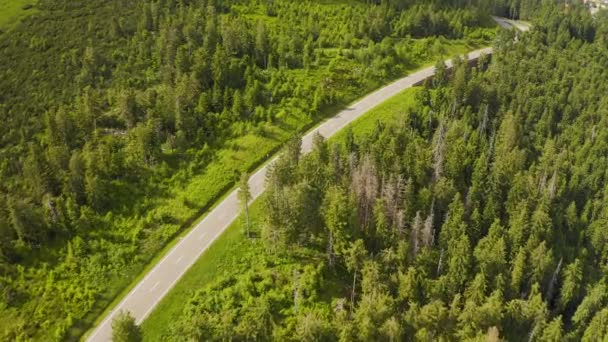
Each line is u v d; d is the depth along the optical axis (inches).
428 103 5280.5
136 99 4982.8
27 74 5703.7
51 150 4320.9
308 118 5162.4
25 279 3617.1
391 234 3528.5
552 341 3257.9
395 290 3366.1
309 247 3686.0
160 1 6569.9
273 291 3366.1
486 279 3459.6
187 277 3538.4
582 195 4448.8
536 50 6727.4
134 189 4284.0
